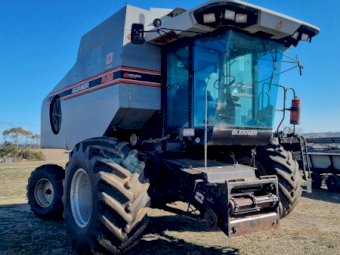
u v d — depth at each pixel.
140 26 4.94
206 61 5.13
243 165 5.45
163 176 5.07
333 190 11.68
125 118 5.67
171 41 5.54
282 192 5.39
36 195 7.22
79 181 4.94
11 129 43.53
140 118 5.80
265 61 5.43
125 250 4.21
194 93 5.21
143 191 4.24
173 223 6.52
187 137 5.11
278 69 5.62
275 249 5.07
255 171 4.89
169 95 5.63
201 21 4.79
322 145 13.05
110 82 5.65
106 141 4.66
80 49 6.77
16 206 8.50
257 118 5.39
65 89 7.36
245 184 4.29
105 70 5.82
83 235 4.43
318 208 8.34
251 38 5.22
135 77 5.53
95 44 6.25
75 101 6.87
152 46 5.72
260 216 4.34
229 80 5.01
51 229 6.23
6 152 33.75
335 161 11.96
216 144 5.00
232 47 5.00
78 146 4.91
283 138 5.83
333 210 8.08
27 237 5.72
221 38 5.00
